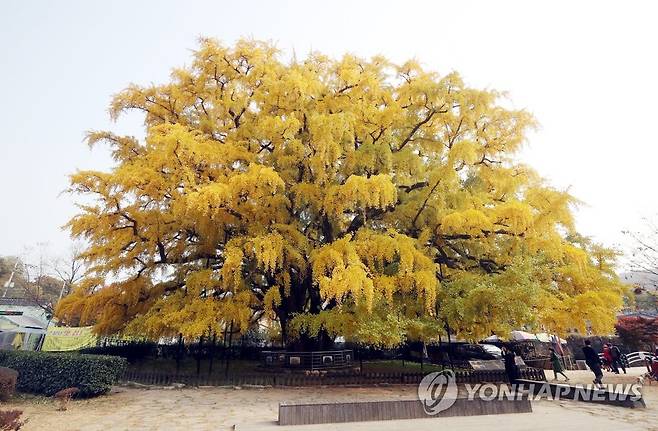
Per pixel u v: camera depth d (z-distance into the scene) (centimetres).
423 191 1352
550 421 773
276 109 1387
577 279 1280
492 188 1540
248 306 1362
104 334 1541
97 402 988
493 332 1248
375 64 1566
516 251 1292
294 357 1420
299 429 700
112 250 1354
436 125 1493
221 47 1591
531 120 1459
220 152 1292
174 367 1614
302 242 1258
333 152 1248
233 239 1240
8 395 976
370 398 1049
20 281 4338
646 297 2488
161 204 1468
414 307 1253
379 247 1180
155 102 1652
